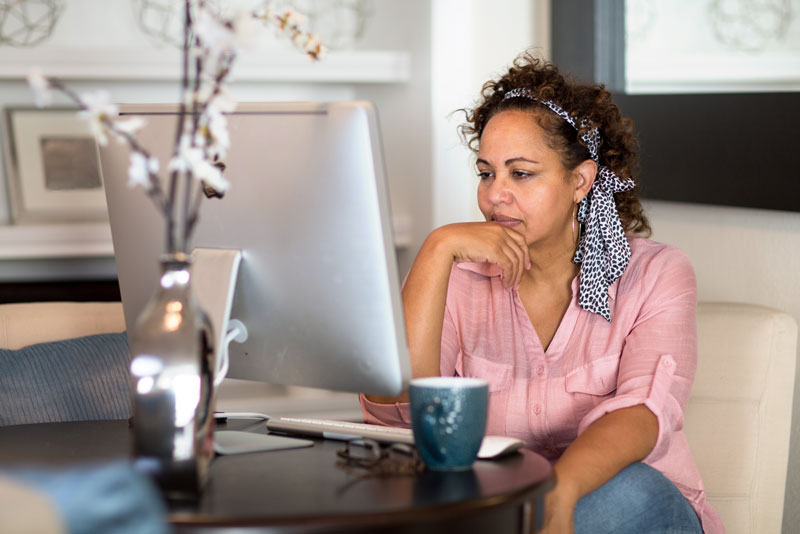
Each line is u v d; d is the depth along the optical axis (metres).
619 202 1.70
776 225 1.96
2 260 2.91
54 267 2.95
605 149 1.67
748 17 1.94
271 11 1.10
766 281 1.99
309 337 1.13
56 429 1.31
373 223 1.05
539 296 1.65
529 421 1.59
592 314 1.58
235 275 1.13
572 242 1.63
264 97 3.18
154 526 0.61
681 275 1.54
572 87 1.65
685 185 2.17
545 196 1.56
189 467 0.92
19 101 2.90
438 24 2.76
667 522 1.33
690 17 2.13
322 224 1.08
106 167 1.25
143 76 2.73
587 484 1.25
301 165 1.07
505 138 1.57
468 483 0.98
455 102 2.78
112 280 2.79
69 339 1.71
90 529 0.58
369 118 1.03
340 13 3.16
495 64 2.84
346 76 2.86
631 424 1.35
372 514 0.87
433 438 1.03
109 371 1.65
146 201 1.21
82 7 3.00
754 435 1.66
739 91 1.98
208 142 1.01
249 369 1.22
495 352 1.65
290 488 0.96
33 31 2.95
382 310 1.08
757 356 1.66
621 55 2.41
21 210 2.88
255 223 1.12
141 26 3.05
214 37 0.93
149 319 0.95
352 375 1.12
